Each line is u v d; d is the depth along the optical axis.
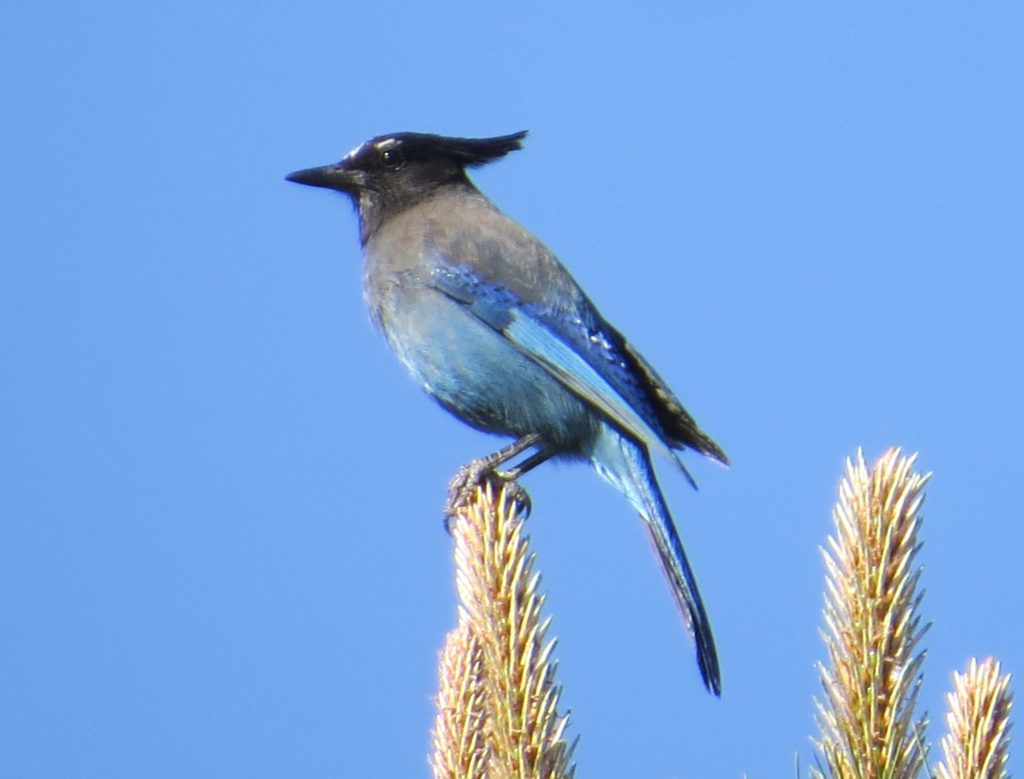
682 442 12.10
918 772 6.38
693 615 11.10
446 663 6.77
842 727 6.45
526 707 6.64
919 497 6.54
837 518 6.59
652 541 11.88
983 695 6.08
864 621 6.45
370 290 13.28
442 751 6.68
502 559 6.92
